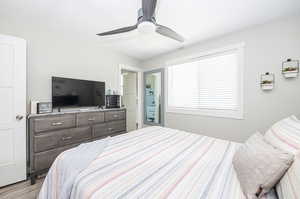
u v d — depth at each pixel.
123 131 2.89
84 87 2.56
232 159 1.06
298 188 0.56
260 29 2.09
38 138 1.79
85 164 0.98
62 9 1.73
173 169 0.95
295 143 0.80
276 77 1.96
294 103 1.85
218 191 0.74
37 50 2.17
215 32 2.33
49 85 2.29
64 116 2.03
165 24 2.08
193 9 1.73
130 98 4.46
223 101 2.54
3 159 1.72
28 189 1.68
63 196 0.79
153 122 3.77
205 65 2.76
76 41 2.63
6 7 1.68
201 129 2.80
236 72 2.37
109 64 3.19
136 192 0.70
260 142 1.02
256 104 2.14
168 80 3.37
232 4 1.64
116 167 0.95
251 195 0.70
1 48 1.71
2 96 1.72
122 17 1.92
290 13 1.81
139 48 3.10
